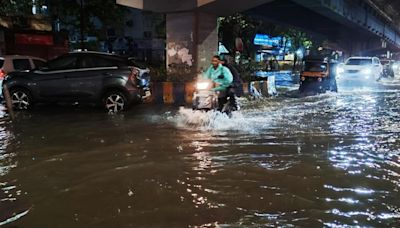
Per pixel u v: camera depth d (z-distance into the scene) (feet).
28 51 80.48
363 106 45.70
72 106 42.57
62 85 38.29
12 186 17.29
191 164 20.62
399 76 130.52
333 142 26.20
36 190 16.78
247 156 22.35
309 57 69.82
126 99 38.27
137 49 122.01
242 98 52.65
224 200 15.62
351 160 21.72
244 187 17.16
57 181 17.90
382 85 83.82
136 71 38.40
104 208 14.82
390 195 16.26
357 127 31.73
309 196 16.11
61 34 87.25
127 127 30.58
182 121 33.40
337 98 55.47
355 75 82.23
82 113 37.83
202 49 53.47
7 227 13.24
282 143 25.66
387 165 20.77
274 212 14.46
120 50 120.88
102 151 23.22
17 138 26.73
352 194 16.37
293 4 92.12
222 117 33.14
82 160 21.31
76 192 16.49
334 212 14.46
